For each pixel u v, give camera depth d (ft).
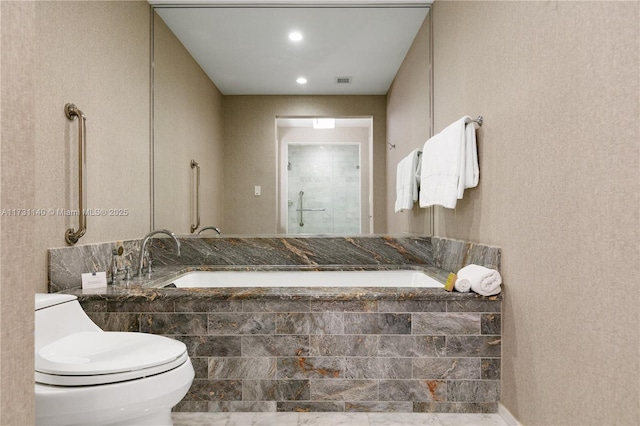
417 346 5.78
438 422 5.54
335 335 5.79
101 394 3.52
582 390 3.94
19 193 1.32
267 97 9.14
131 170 7.99
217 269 8.48
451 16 7.68
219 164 9.11
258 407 5.79
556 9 4.34
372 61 9.13
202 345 5.79
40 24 5.28
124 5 7.66
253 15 8.96
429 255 8.89
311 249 8.91
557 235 4.36
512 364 5.41
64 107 5.80
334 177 9.03
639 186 3.25
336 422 5.54
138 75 8.30
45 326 4.52
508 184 5.44
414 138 9.03
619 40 3.45
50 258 5.50
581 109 3.95
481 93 6.27
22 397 1.32
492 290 5.63
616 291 3.49
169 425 4.12
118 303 5.76
